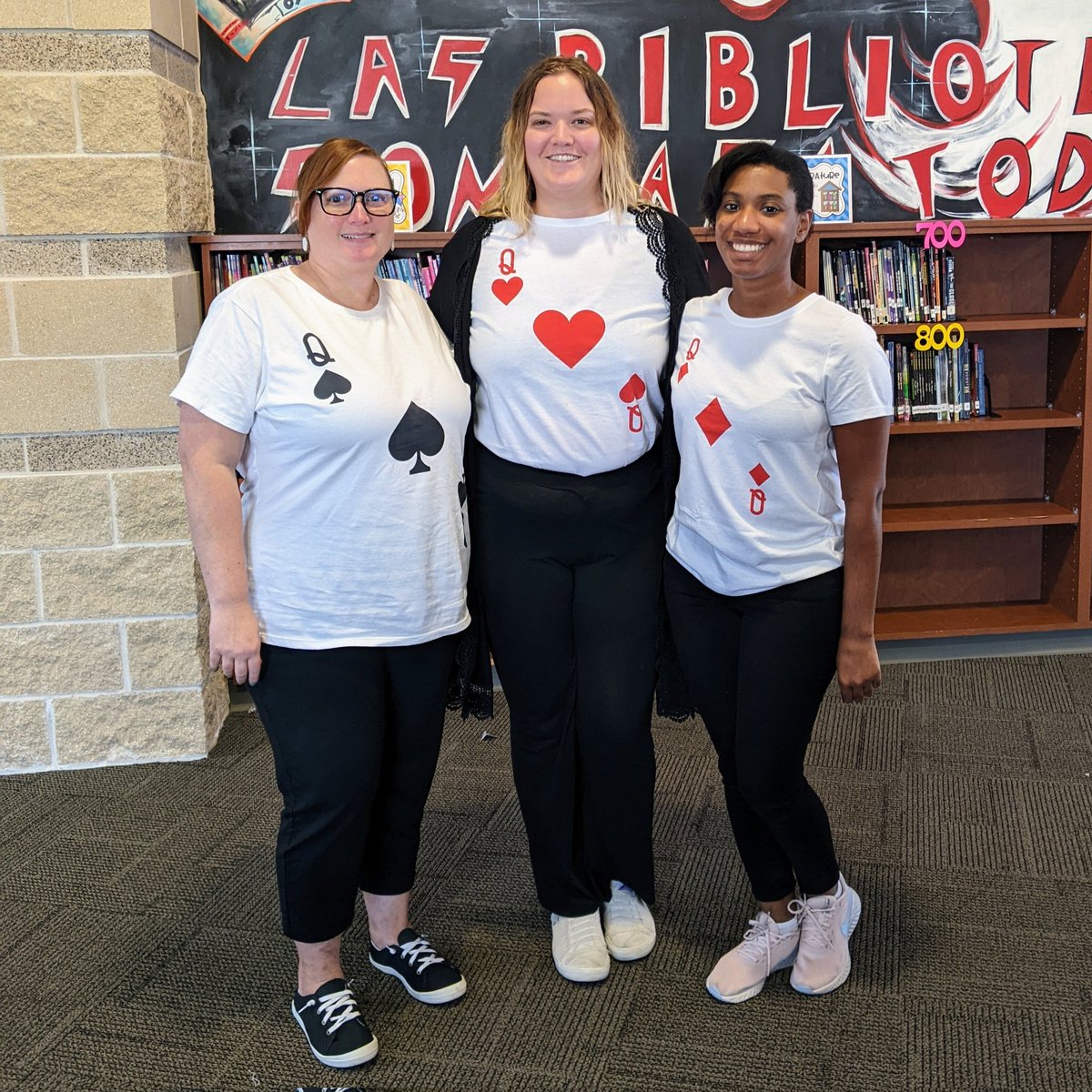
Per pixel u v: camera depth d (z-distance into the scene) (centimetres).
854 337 179
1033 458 402
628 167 207
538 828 219
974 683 367
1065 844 264
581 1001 212
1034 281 389
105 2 283
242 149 354
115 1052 201
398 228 364
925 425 370
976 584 412
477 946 230
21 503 302
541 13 357
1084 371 369
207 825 284
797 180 179
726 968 212
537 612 208
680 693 223
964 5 366
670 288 204
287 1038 204
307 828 190
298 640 185
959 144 375
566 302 199
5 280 291
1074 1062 192
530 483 205
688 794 295
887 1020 204
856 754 316
